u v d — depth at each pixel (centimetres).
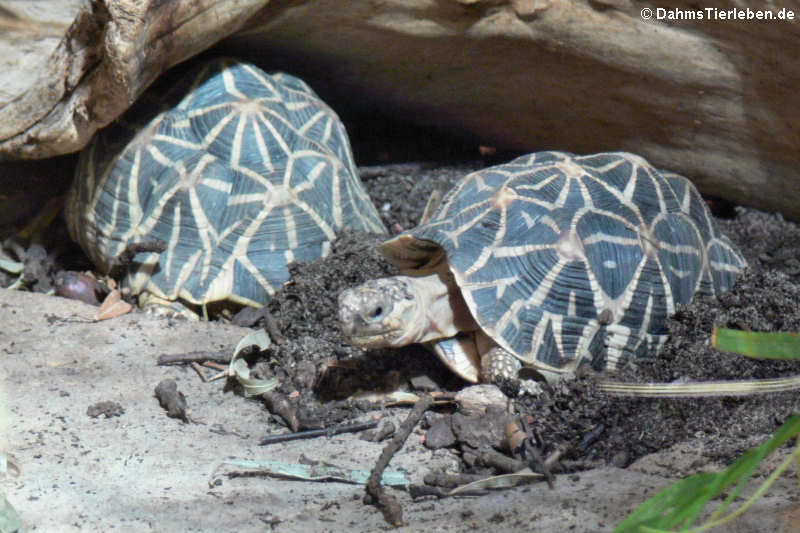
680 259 439
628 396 392
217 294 489
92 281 522
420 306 395
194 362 442
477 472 361
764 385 276
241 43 576
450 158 706
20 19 769
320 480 350
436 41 575
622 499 308
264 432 394
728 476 206
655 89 571
